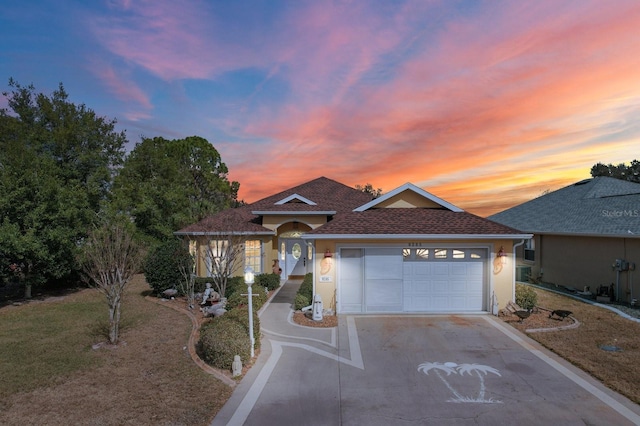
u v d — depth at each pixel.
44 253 17.42
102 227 20.27
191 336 12.22
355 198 27.69
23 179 17.44
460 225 15.52
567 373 9.38
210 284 17.84
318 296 14.28
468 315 14.80
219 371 9.54
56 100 24.52
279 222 22.95
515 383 8.83
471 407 7.71
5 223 16.59
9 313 15.87
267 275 20.83
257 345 11.03
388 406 7.77
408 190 17.41
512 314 14.66
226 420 7.20
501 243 15.10
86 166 23.80
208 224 22.20
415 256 15.31
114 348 11.20
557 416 7.34
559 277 21.23
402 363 10.07
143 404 7.79
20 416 7.29
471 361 10.18
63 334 12.66
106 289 11.52
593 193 23.44
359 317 14.65
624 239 16.94
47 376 9.17
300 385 8.76
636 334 12.25
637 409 7.60
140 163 33.16
